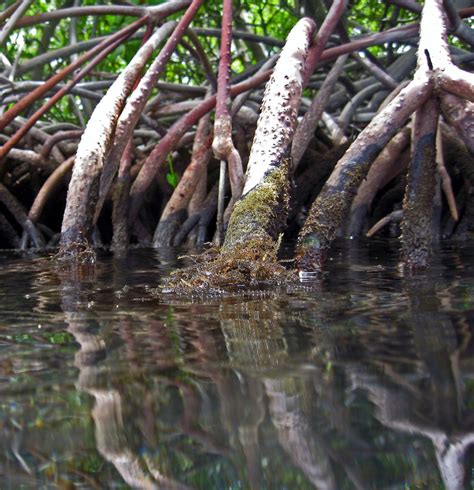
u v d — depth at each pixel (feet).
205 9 21.48
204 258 7.64
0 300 6.37
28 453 2.38
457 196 15.53
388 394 2.93
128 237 15.08
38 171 18.29
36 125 19.54
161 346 4.07
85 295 6.55
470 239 13.67
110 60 22.15
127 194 15.05
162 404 2.87
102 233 17.71
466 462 2.26
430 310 5.07
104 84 19.45
